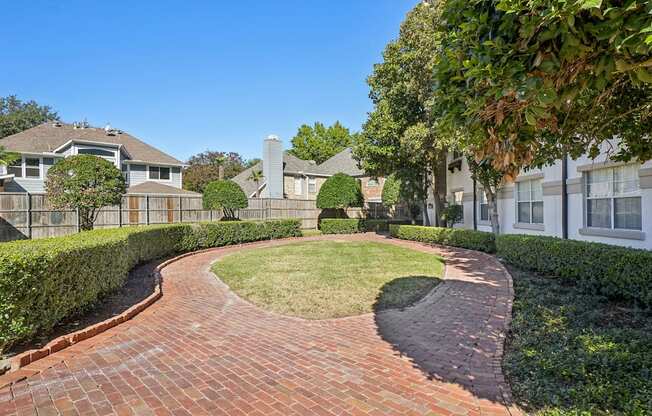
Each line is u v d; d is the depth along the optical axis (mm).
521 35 1937
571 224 9297
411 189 18078
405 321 5371
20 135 21953
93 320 5277
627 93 3264
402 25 13672
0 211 13648
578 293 6082
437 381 3467
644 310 4977
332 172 32938
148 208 17312
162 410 2963
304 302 6508
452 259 10773
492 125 2516
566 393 3002
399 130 15000
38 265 4160
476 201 14586
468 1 2371
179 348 4402
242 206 18953
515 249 8766
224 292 7457
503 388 3281
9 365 3670
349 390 3316
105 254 6078
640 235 7383
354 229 22141
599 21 1776
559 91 2160
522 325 4832
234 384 3443
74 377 3561
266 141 27625
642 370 3250
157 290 7305
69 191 12953
